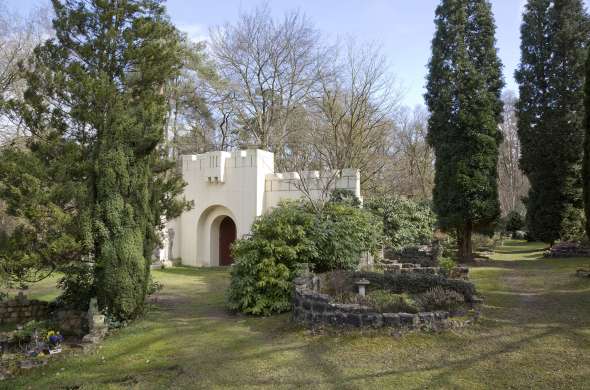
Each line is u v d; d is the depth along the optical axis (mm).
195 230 22625
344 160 24500
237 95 29359
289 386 6109
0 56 21688
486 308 9305
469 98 19891
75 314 10406
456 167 19766
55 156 11820
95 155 11109
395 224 19250
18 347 9094
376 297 9344
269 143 29672
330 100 26750
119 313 10125
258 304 10094
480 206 19297
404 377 6090
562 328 7652
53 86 12133
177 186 14211
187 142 33000
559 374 5828
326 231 11367
